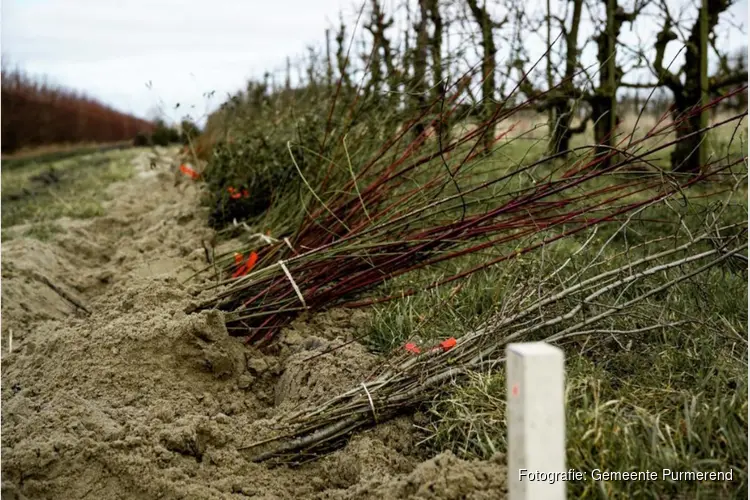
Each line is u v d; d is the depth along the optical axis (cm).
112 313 430
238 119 967
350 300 491
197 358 379
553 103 716
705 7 880
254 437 324
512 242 515
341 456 308
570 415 266
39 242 738
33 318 545
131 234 896
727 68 941
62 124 3078
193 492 280
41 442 296
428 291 467
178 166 1226
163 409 332
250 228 622
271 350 433
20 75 2670
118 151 2767
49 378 373
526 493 166
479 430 285
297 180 630
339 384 357
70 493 281
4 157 2464
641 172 405
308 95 948
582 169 434
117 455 290
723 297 393
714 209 413
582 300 345
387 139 618
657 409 275
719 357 316
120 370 363
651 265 435
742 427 259
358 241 458
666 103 1028
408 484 255
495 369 334
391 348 402
